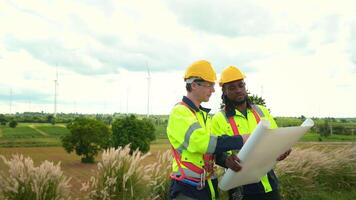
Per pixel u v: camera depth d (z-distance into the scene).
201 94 3.51
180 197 3.47
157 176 7.26
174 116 3.44
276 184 4.47
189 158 3.41
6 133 74.88
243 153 3.28
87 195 6.14
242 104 4.58
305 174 9.76
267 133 3.09
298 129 3.45
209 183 3.53
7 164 5.75
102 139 36.06
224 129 4.50
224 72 4.54
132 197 6.12
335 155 11.30
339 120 126.19
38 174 5.73
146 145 36.16
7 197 5.55
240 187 4.34
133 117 37.38
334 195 9.68
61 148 49.81
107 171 6.27
